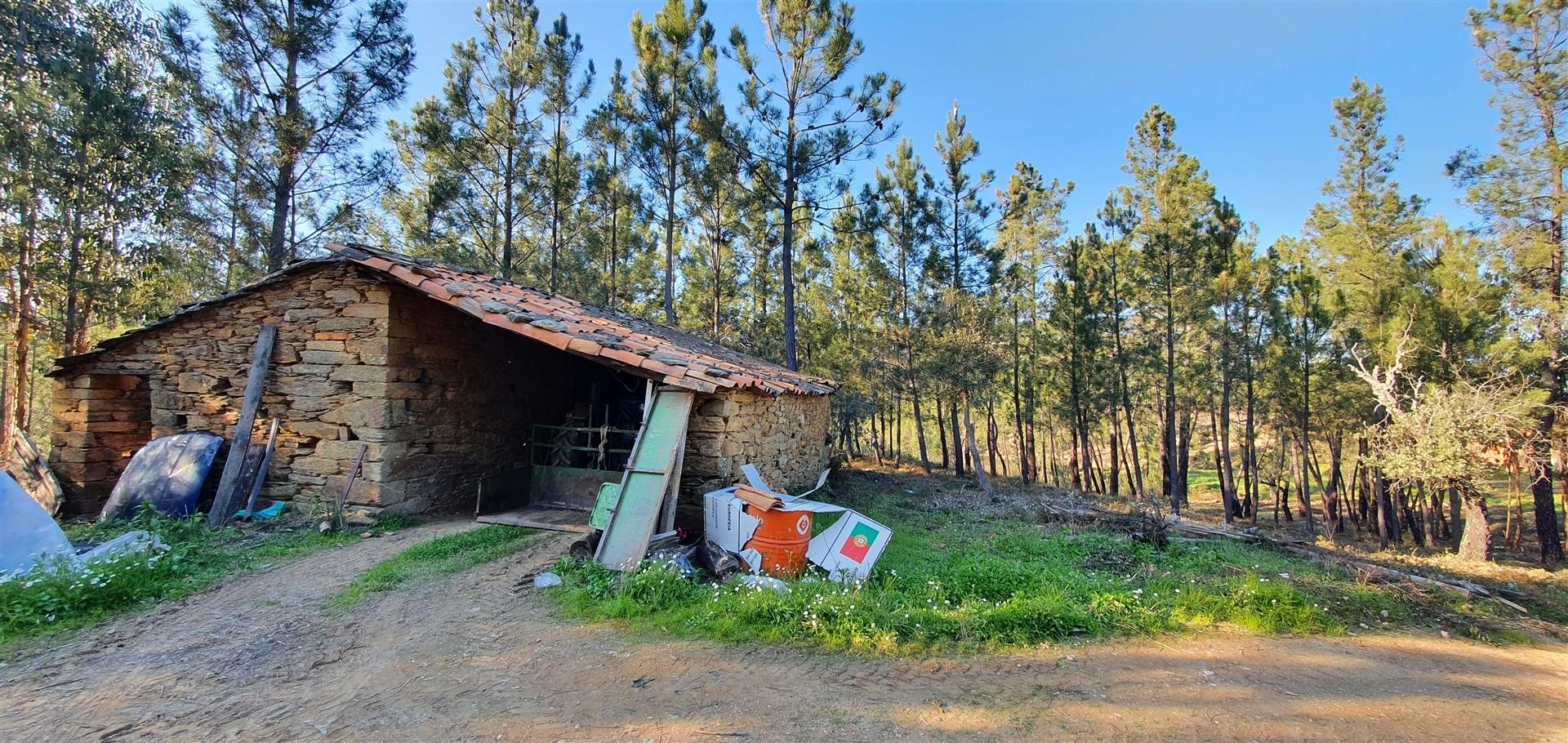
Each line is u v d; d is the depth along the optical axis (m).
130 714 3.16
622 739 2.98
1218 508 29.28
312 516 7.28
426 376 8.16
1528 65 12.75
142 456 7.73
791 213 18.66
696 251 26.69
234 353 8.12
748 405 8.30
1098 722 3.29
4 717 3.10
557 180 17.89
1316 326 19.67
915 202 22.38
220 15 11.87
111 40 13.12
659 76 16.95
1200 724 3.31
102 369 8.48
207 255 13.88
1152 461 40.22
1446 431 12.48
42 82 12.16
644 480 6.01
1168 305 19.47
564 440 9.65
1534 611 6.70
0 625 4.07
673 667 3.79
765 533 5.64
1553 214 13.04
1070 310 22.14
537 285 18.78
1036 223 26.95
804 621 4.36
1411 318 14.73
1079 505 11.27
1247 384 22.08
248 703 3.29
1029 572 6.06
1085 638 4.55
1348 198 17.59
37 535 5.20
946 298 18.47
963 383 17.42
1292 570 6.96
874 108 16.28
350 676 3.63
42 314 14.41
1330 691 3.85
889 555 6.90
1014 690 3.63
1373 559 9.62
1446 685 4.06
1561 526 23.47
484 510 7.91
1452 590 6.44
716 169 17.16
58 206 12.49
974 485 17.64
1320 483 23.80
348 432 7.57
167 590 4.96
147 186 13.07
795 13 15.91
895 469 22.56
